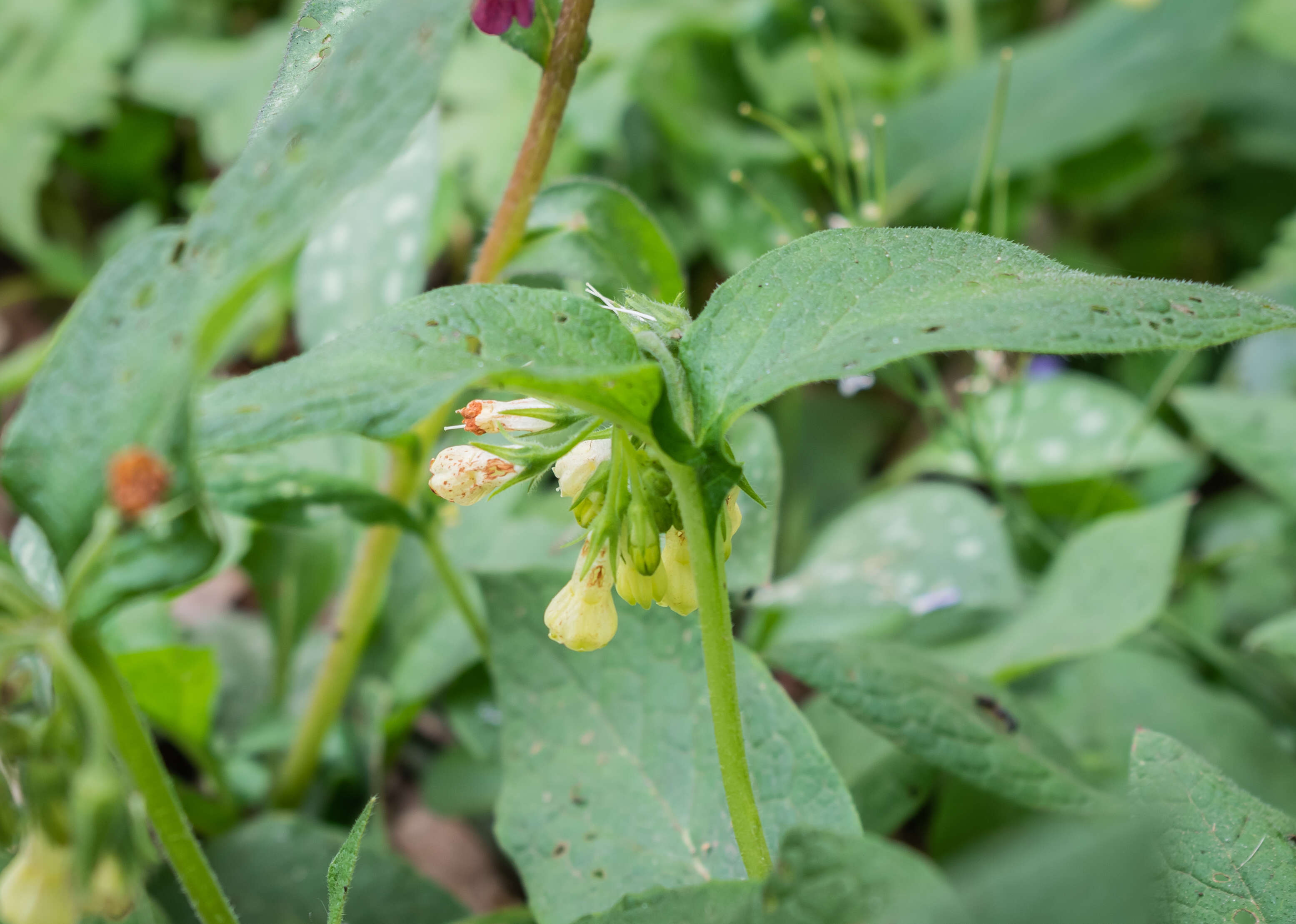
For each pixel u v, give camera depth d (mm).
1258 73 1080
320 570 657
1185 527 815
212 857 576
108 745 461
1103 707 629
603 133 872
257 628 729
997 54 1129
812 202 1035
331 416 444
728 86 1042
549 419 491
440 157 737
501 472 495
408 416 444
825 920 446
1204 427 680
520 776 542
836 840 450
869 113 1070
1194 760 498
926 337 454
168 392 442
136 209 1162
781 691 527
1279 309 454
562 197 573
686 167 975
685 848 526
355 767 649
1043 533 730
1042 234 1110
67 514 447
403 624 659
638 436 480
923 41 1177
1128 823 444
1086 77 1002
